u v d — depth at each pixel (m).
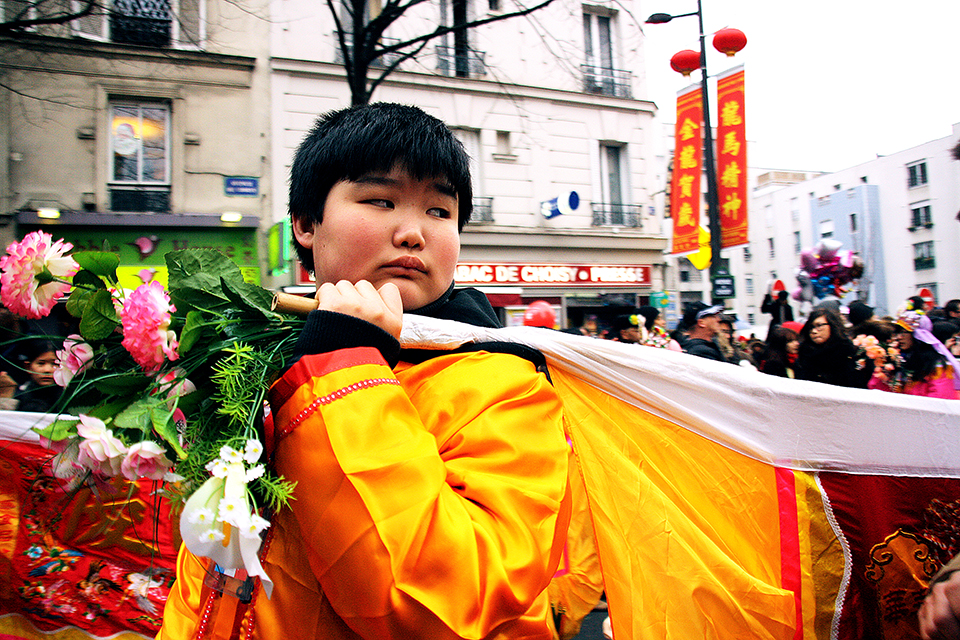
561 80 12.16
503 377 0.82
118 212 9.16
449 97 11.37
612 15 12.73
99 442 0.69
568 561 1.89
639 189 12.84
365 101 6.05
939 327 5.28
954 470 1.32
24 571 1.93
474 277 11.57
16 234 8.80
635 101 12.68
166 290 0.81
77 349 0.84
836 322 4.41
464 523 0.67
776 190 35.38
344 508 0.65
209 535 0.62
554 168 12.13
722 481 1.14
